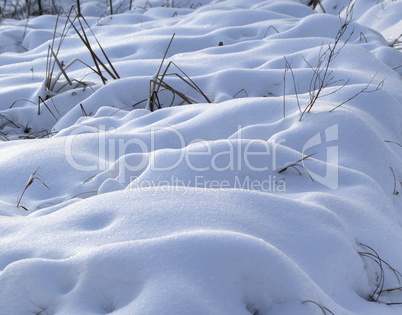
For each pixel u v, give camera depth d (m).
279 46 4.41
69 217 1.94
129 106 3.78
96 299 1.57
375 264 1.93
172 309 1.45
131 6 7.51
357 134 2.67
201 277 1.54
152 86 3.73
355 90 3.23
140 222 1.83
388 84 3.59
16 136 3.55
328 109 2.85
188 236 1.63
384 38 5.26
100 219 1.91
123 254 1.60
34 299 1.59
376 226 2.09
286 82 3.69
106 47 4.83
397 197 2.54
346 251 1.86
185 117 3.09
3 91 4.06
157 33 5.22
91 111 3.71
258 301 1.58
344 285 1.82
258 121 2.94
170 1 7.57
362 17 6.17
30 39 5.75
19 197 2.47
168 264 1.57
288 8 6.00
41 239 1.82
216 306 1.49
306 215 1.94
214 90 3.75
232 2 6.53
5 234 1.91
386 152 2.66
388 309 1.78
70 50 5.10
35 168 2.63
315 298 1.60
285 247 1.80
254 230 1.81
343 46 4.05
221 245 1.60
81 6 7.53
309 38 4.44
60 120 3.66
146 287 1.52
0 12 7.31
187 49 4.80
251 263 1.58
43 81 4.03
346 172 2.41
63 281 1.62
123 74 4.18
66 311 1.54
